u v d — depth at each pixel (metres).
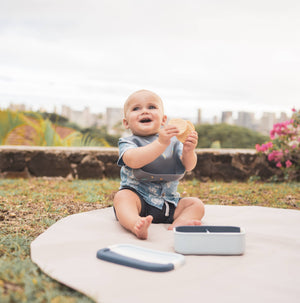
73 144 9.33
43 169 6.18
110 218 2.93
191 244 2.10
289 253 2.13
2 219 3.08
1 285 1.54
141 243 2.29
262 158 6.46
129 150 2.71
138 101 2.92
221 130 19.86
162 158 2.85
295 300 1.53
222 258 2.04
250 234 2.47
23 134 8.46
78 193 4.70
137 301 1.50
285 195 4.82
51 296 1.52
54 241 2.23
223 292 1.59
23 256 2.13
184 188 5.41
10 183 5.40
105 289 1.61
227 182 6.32
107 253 1.98
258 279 1.74
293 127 6.55
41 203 3.82
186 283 1.68
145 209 2.78
